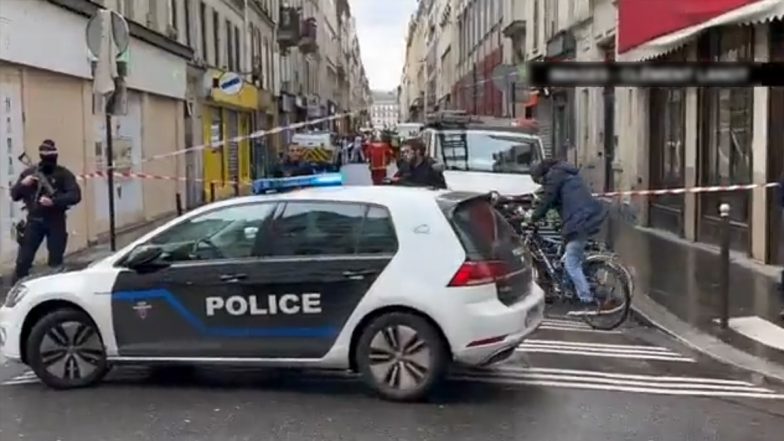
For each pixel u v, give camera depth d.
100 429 6.43
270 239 7.25
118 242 17.62
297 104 53.72
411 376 6.97
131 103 20.61
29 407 7.01
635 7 16.52
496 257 7.14
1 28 13.20
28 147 14.48
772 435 6.33
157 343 7.36
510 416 6.71
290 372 7.99
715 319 9.96
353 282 7.01
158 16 23.39
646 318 10.18
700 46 15.84
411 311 6.93
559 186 10.13
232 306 7.19
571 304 10.50
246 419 6.64
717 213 15.44
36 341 7.50
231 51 34.19
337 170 24.50
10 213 13.70
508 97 29.05
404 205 7.11
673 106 17.77
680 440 6.20
